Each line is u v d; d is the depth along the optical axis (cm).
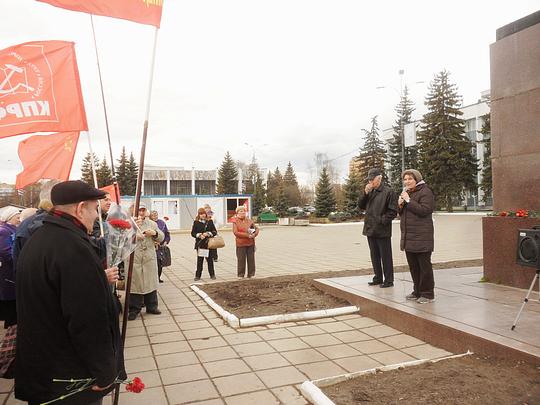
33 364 211
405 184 570
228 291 780
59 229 221
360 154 4731
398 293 634
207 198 3089
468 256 1230
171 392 376
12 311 375
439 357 435
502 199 704
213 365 438
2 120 369
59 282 211
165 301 753
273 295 730
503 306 540
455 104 4072
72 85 383
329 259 1290
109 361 216
